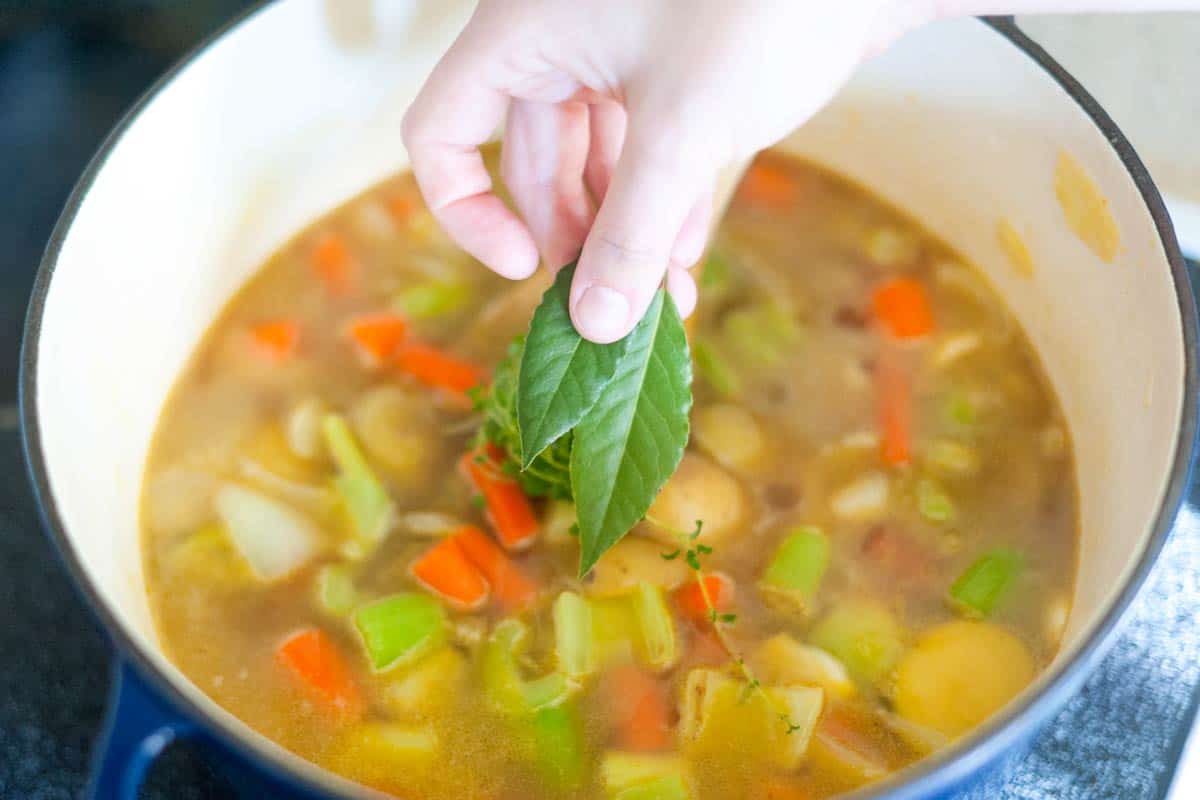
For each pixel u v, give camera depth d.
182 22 0.73
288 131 0.60
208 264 0.60
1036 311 0.60
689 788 0.51
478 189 0.55
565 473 0.55
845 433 0.59
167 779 0.54
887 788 0.44
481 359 0.61
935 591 0.55
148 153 0.56
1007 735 0.45
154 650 0.47
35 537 0.60
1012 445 0.58
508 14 0.50
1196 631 0.56
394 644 0.54
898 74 0.60
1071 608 0.54
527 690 0.53
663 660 0.53
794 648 0.54
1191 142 0.65
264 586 0.56
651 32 0.48
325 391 0.60
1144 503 0.50
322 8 0.58
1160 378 0.51
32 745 0.56
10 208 0.68
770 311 0.62
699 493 0.56
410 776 0.52
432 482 0.58
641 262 0.48
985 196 0.61
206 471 0.58
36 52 0.72
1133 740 0.54
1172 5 0.54
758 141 0.51
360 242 0.63
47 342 0.51
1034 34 0.68
